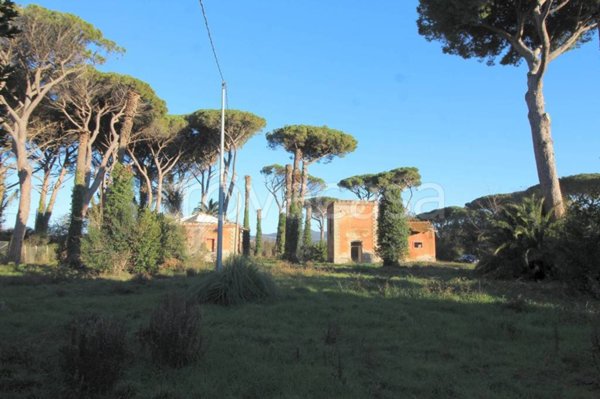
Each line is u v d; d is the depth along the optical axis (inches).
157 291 519.5
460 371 214.4
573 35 728.3
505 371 214.7
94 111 1203.2
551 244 502.6
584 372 208.7
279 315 354.9
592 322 303.9
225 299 416.8
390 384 193.6
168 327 211.5
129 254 778.2
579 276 444.1
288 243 1439.5
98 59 1056.2
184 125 1438.2
